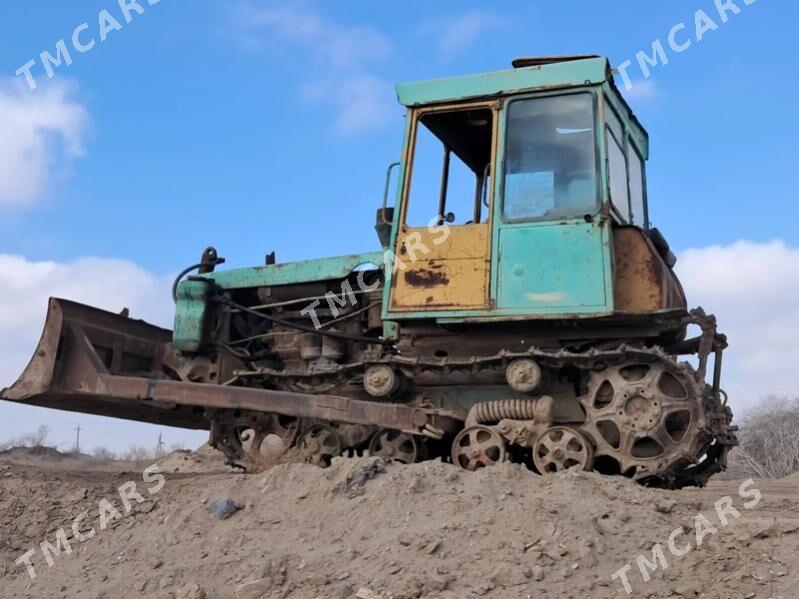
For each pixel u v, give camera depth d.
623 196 7.98
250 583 5.14
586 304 7.00
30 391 8.32
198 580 5.41
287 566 5.34
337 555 5.43
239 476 7.25
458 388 7.89
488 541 5.32
